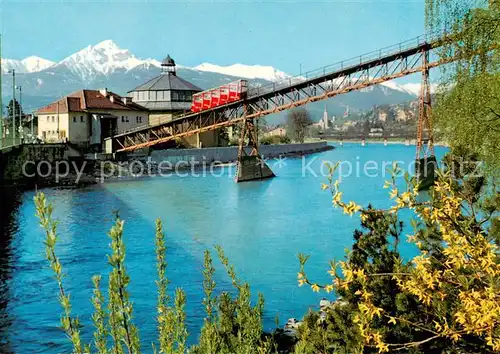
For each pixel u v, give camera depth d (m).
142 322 17.59
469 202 8.90
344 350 8.56
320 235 32.72
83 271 24.39
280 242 30.75
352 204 6.37
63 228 34.81
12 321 18.14
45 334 17.03
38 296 20.75
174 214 41.28
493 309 5.41
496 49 16.30
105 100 83.06
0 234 32.78
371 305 6.22
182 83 106.06
